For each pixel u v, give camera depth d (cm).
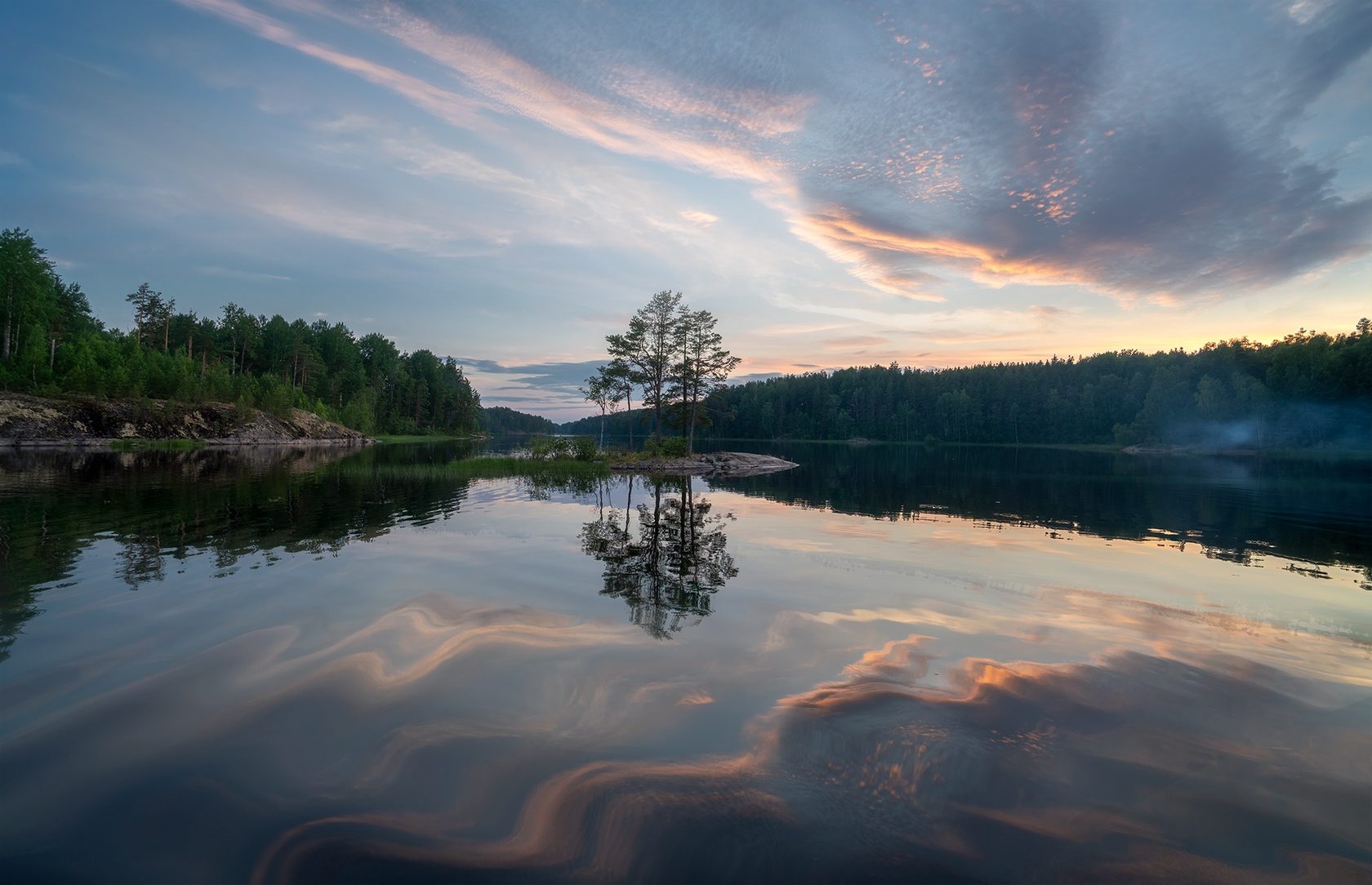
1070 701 470
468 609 684
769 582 841
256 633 593
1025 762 383
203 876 276
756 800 339
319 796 336
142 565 871
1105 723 435
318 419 8119
